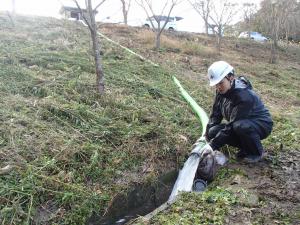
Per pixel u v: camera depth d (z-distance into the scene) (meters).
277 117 3.85
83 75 3.75
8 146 2.39
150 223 2.00
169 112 3.41
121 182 2.39
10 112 2.77
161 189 2.55
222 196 2.23
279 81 6.05
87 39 5.29
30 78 3.36
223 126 2.82
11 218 1.92
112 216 2.22
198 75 5.15
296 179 2.55
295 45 12.77
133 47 5.71
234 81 2.63
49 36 5.02
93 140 2.67
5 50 3.92
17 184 2.11
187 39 8.09
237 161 2.80
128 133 2.82
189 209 2.12
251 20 12.62
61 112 2.90
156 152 2.72
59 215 2.04
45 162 2.31
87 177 2.34
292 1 11.58
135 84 3.88
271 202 2.23
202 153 2.67
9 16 5.59
